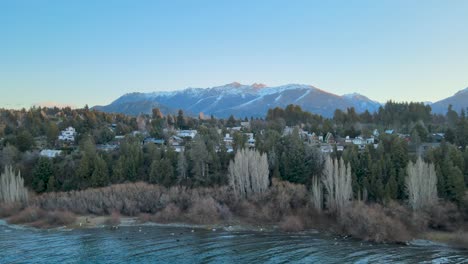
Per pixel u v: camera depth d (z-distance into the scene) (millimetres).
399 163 123125
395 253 85938
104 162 141875
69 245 91688
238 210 122500
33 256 82750
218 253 85625
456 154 119562
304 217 114875
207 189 128875
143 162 151625
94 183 138375
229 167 131125
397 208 105250
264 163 125812
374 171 118188
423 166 108188
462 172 115312
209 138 179750
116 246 91125
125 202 127125
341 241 97312
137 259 81062
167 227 113500
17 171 146500
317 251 87312
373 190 115750
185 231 108250
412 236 99062
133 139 197125
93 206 127500
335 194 115125
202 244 93688
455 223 103125
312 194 122188
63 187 141000
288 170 130625
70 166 150500
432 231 102250
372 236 97750
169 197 126125
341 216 107312
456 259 81625
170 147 163500
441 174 112750
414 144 168000
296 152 133875
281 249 89062
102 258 81562
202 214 117625
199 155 136250
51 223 116188
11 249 87938
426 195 106812
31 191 140875
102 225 114938
